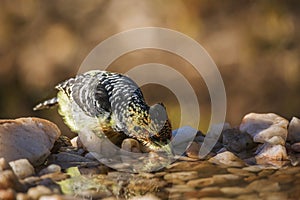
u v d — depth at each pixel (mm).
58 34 20953
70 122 8250
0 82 20578
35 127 7367
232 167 7098
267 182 6410
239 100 19500
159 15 20328
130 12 20516
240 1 20438
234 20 20297
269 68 19734
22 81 20641
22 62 20812
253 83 19656
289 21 20078
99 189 6328
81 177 6734
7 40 21000
